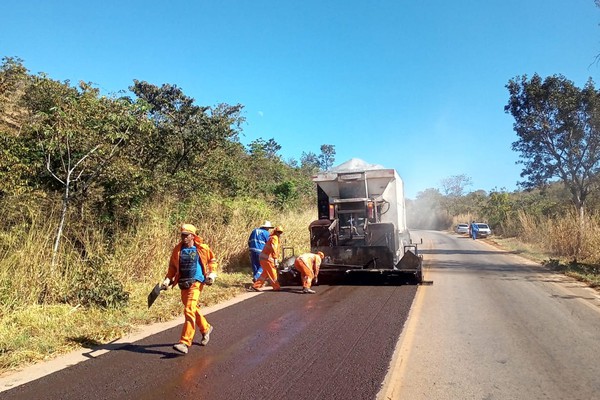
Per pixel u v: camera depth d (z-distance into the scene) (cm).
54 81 1067
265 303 953
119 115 991
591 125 2053
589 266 1599
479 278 1370
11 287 771
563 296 1055
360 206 1300
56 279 851
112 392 477
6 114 1128
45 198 938
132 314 799
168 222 1188
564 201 3106
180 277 630
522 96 2236
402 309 885
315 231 1266
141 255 1069
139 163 1305
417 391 479
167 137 1489
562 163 2184
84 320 752
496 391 480
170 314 823
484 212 5909
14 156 888
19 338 631
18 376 525
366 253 1200
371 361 571
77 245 979
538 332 718
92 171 1021
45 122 961
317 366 552
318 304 940
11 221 862
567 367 554
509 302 973
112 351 618
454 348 629
